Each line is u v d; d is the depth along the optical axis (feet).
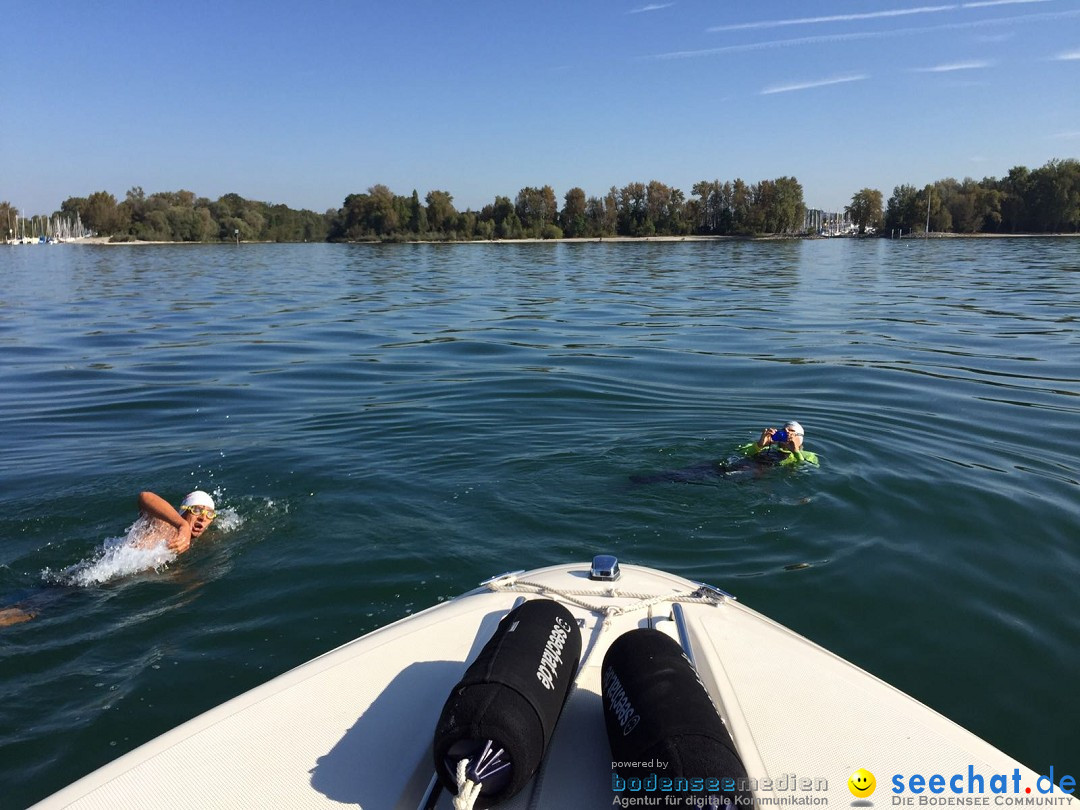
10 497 19.03
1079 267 96.58
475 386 31.37
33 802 9.05
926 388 29.86
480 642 8.41
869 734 6.85
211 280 90.89
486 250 189.88
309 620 13.17
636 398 29.17
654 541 16.35
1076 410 26.22
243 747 6.68
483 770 5.47
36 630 12.92
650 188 300.61
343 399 29.35
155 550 15.40
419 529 16.90
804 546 16.05
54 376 33.78
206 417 26.81
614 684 6.34
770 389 30.37
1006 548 15.80
